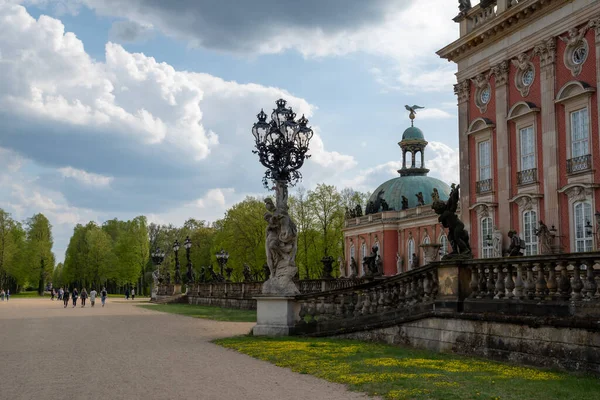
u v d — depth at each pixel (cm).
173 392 1166
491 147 4291
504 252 4066
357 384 1198
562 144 3700
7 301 8600
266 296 2336
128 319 3716
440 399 1032
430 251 5484
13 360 1686
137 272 12706
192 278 7406
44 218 13675
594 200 3459
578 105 3581
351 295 2133
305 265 9181
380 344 1911
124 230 14712
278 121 2467
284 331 2288
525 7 3862
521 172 4000
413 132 10294
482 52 4378
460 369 1345
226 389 1188
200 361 1611
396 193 9544
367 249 9250
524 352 1411
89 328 2923
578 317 1295
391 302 1959
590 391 1080
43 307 6062
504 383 1165
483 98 4403
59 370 1482
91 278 12725
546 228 3678
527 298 1472
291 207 9262
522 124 4006
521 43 4006
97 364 1580
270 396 1112
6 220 12075
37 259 12475
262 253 9088
